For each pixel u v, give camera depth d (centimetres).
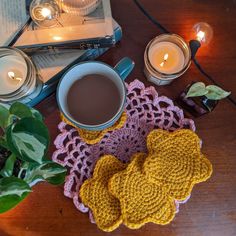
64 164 38
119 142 39
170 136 37
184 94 38
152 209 36
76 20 38
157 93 39
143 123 39
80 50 39
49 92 40
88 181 37
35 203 38
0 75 38
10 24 38
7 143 24
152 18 41
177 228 38
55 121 39
